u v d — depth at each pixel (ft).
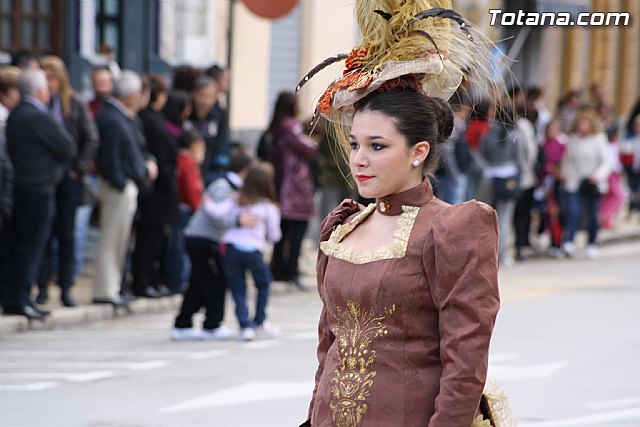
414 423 25.49
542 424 53.88
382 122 26.25
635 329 80.59
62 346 74.59
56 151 77.77
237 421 54.60
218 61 132.46
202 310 89.61
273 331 78.13
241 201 75.77
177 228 92.07
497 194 115.75
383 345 25.88
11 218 79.10
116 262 86.99
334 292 26.63
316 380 27.73
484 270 25.14
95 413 56.29
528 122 117.70
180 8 129.39
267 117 141.38
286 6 102.27
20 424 54.03
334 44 147.23
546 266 121.08
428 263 25.61
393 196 26.73
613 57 213.25
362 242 26.91
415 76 26.76
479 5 150.30
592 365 67.77
